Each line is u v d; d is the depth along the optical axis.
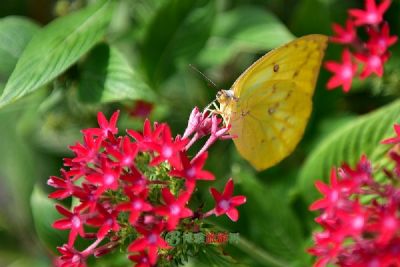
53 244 0.47
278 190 0.51
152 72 0.51
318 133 0.51
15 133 0.53
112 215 0.41
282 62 0.44
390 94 0.51
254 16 0.52
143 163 0.43
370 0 0.48
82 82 0.48
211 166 0.51
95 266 0.47
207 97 0.52
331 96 0.52
